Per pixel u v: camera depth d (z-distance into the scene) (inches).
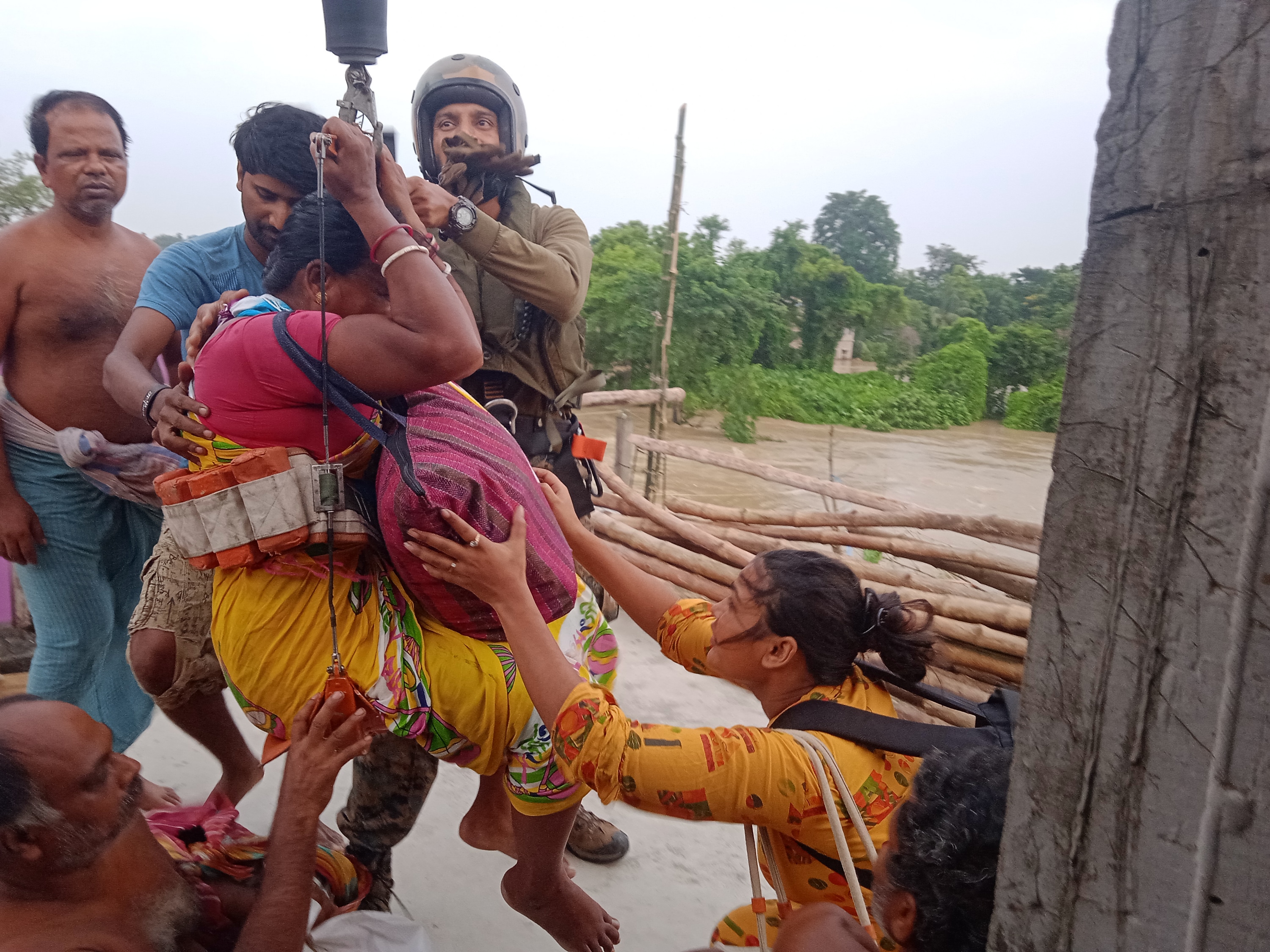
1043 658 32.9
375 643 56.7
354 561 57.7
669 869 100.5
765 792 53.9
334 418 54.9
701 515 207.2
